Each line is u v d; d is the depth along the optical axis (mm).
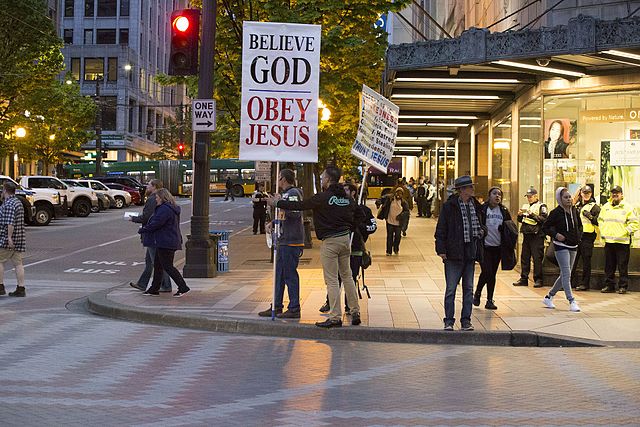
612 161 17781
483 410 7516
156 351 10312
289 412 7309
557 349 11094
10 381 8391
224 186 73375
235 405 7551
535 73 17562
